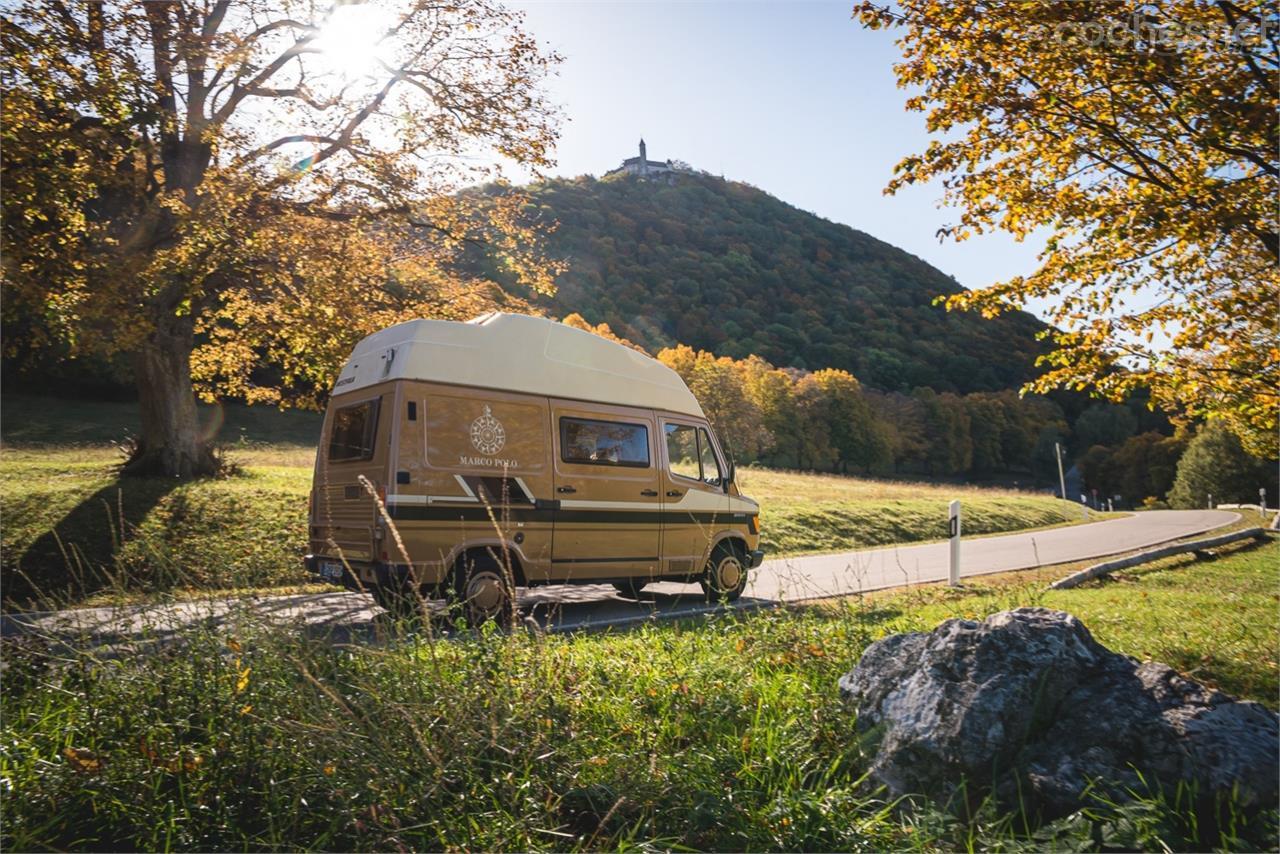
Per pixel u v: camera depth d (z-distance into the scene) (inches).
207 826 131.3
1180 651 269.3
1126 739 140.4
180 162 718.5
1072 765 138.9
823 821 135.0
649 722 178.2
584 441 415.8
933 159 396.8
